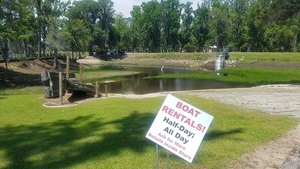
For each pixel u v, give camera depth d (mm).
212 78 37938
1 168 6246
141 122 9664
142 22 93375
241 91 19250
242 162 6480
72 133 8703
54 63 51750
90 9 85375
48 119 10664
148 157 6629
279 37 73625
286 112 11867
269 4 25656
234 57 63000
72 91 15922
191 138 4812
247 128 9000
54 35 53438
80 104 13641
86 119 10367
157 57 81250
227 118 10242
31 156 6883
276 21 26484
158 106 12305
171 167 6137
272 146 7547
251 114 11102
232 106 12680
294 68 50094
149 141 7695
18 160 6660
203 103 13172
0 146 7637
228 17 80875
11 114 11578
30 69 43656
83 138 8117
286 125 9547
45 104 13664
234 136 8195
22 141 8016
